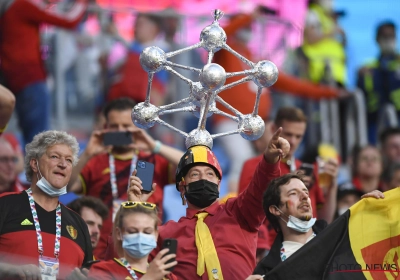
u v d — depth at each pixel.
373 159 21.75
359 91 26.38
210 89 13.82
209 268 13.67
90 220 16.16
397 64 26.91
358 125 26.25
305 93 25.52
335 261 13.54
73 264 13.42
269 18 25.72
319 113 26.06
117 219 12.74
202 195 14.20
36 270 12.80
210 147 14.55
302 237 14.06
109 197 17.39
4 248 13.23
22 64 22.33
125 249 12.55
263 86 14.38
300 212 13.98
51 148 13.77
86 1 23.06
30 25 22.41
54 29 23.86
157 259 12.31
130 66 23.53
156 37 24.11
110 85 23.73
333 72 26.38
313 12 26.59
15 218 13.44
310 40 26.44
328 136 26.08
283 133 18.00
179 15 24.44
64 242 13.50
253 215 14.28
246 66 23.22
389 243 13.74
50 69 23.83
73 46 23.95
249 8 27.17
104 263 12.77
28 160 13.88
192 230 14.15
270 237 17.25
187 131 24.47
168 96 23.97
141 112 14.40
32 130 22.61
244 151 23.77
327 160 18.08
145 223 12.55
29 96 22.42
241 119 14.66
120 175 17.52
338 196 19.27
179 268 13.79
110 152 17.67
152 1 25.77
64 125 23.78
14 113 23.31
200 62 24.47
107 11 24.30
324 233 13.67
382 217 13.87
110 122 17.56
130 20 24.66
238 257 13.89
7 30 22.31
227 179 23.69
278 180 14.20
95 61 24.00
